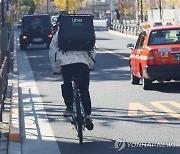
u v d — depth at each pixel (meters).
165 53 20.44
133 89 21.98
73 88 12.34
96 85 23.91
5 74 19.97
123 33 90.44
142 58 21.14
